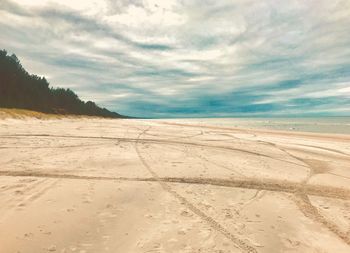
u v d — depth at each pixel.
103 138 17.69
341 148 18.94
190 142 17.94
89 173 8.73
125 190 7.24
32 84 68.81
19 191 6.64
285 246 4.91
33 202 6.02
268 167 11.31
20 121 29.33
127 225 5.29
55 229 4.93
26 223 5.05
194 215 5.96
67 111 73.94
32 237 4.61
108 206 6.11
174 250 4.53
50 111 59.69
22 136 16.45
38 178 7.83
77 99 96.12
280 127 56.88
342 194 8.13
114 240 4.72
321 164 12.76
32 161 9.92
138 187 7.57
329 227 5.79
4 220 5.11
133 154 12.39
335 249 4.90
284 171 10.77
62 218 5.36
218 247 4.71
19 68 68.44
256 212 6.34
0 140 14.34
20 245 4.36
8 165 9.16
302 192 8.11
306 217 6.24
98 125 31.95
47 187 7.06
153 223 5.45
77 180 7.86
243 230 5.40
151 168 9.89
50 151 12.05
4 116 29.16
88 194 6.74
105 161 10.64
